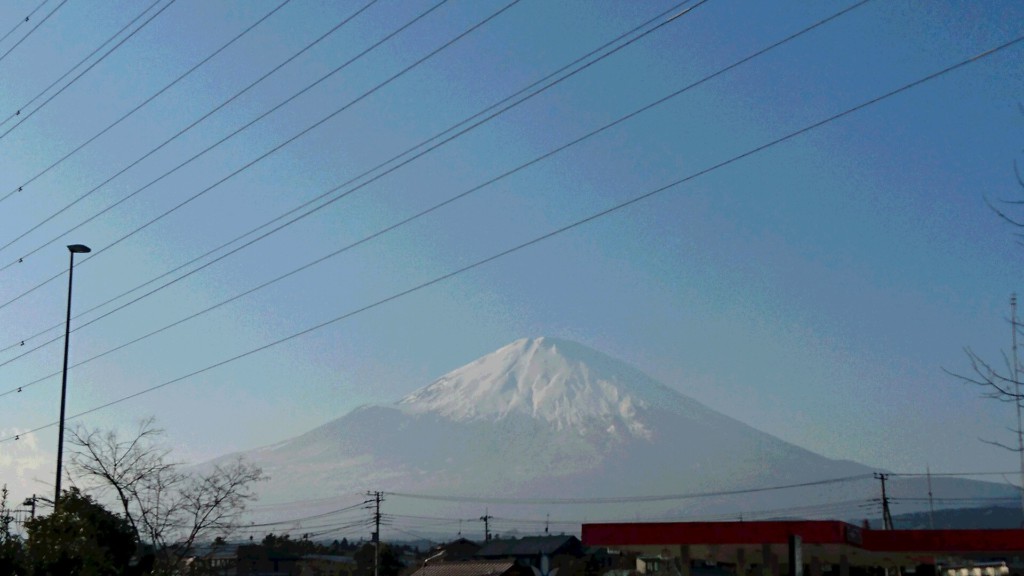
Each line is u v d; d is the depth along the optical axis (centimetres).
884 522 10031
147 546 4603
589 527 3334
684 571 3334
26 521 3741
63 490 4138
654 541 3288
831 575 4656
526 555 10381
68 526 3734
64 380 4597
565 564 8531
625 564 4925
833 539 3150
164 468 5597
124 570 4094
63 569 3609
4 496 3647
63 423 4484
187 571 4769
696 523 3278
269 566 10188
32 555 3584
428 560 9350
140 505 4681
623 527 3309
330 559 11444
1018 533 3438
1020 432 2061
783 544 3238
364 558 11475
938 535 3488
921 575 4594
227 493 5672
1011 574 4081
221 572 9144
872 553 3684
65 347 4691
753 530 3225
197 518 4794
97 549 3734
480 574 8606
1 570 3484
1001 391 2070
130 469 4719
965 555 3728
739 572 3475
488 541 13412
